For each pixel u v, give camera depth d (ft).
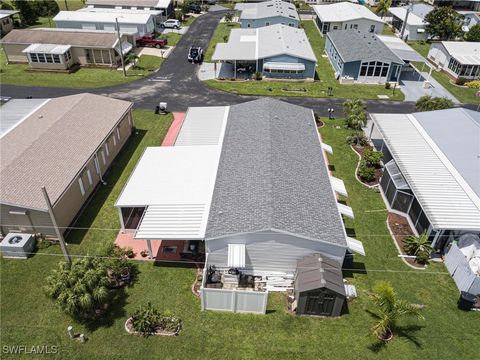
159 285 84.84
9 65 205.36
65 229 98.43
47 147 107.55
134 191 97.81
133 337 74.02
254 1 369.09
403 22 270.87
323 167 108.37
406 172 104.88
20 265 89.25
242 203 89.76
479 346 73.97
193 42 249.55
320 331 76.02
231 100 175.73
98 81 190.08
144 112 162.30
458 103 179.63
